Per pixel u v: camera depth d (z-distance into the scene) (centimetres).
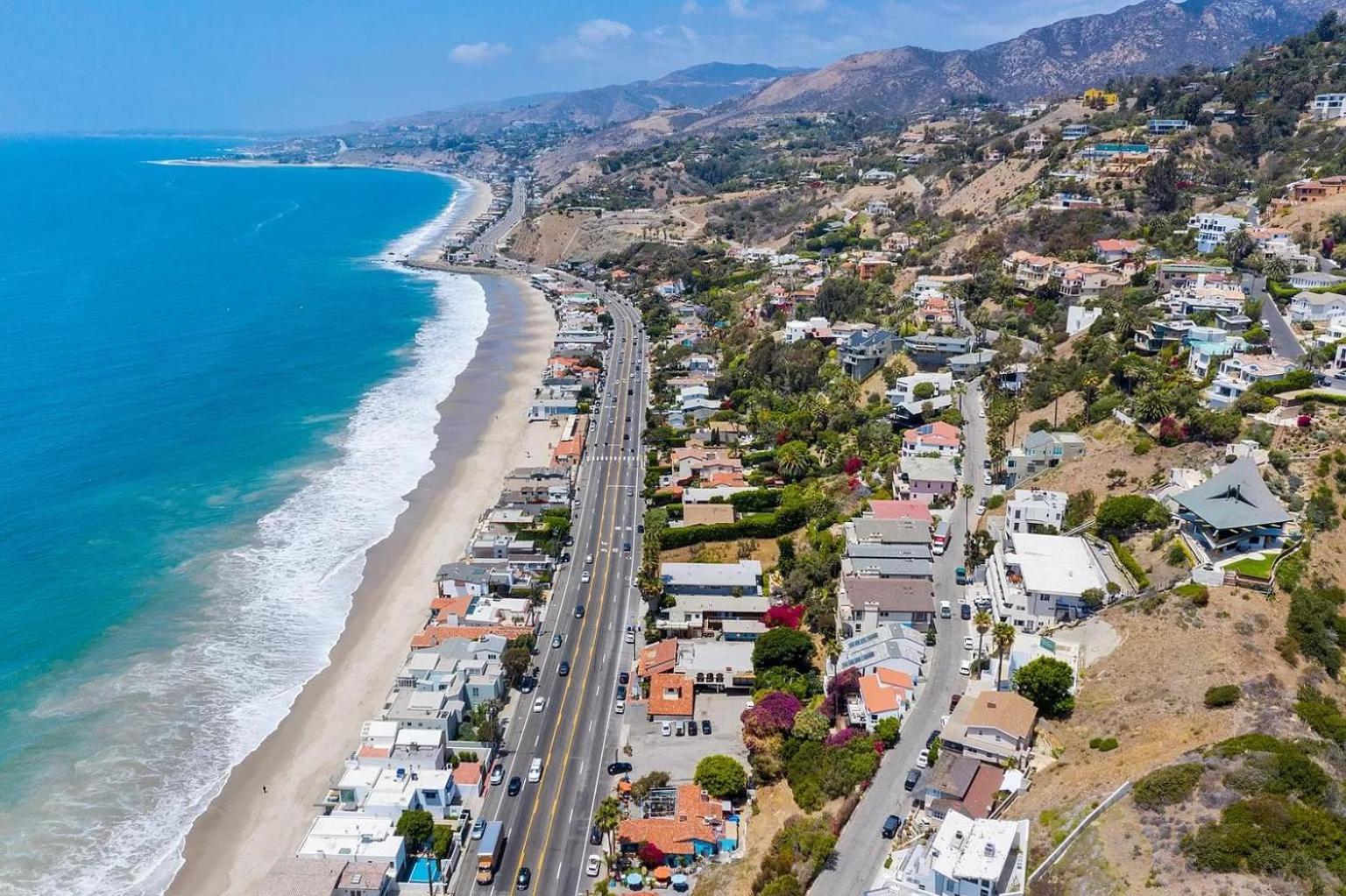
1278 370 15350
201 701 13212
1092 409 17112
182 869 10494
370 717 12850
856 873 9438
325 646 14500
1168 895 7962
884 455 18612
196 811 11288
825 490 18000
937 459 17400
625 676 13650
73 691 13375
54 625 14862
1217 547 12169
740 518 17525
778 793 11138
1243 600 11375
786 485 18562
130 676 13688
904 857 9425
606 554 17175
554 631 14762
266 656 14238
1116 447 15688
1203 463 14112
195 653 14238
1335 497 12781
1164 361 17688
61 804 11375
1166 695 10594
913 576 14400
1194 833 8381
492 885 10075
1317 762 8994
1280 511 12150
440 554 17250
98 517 18500
